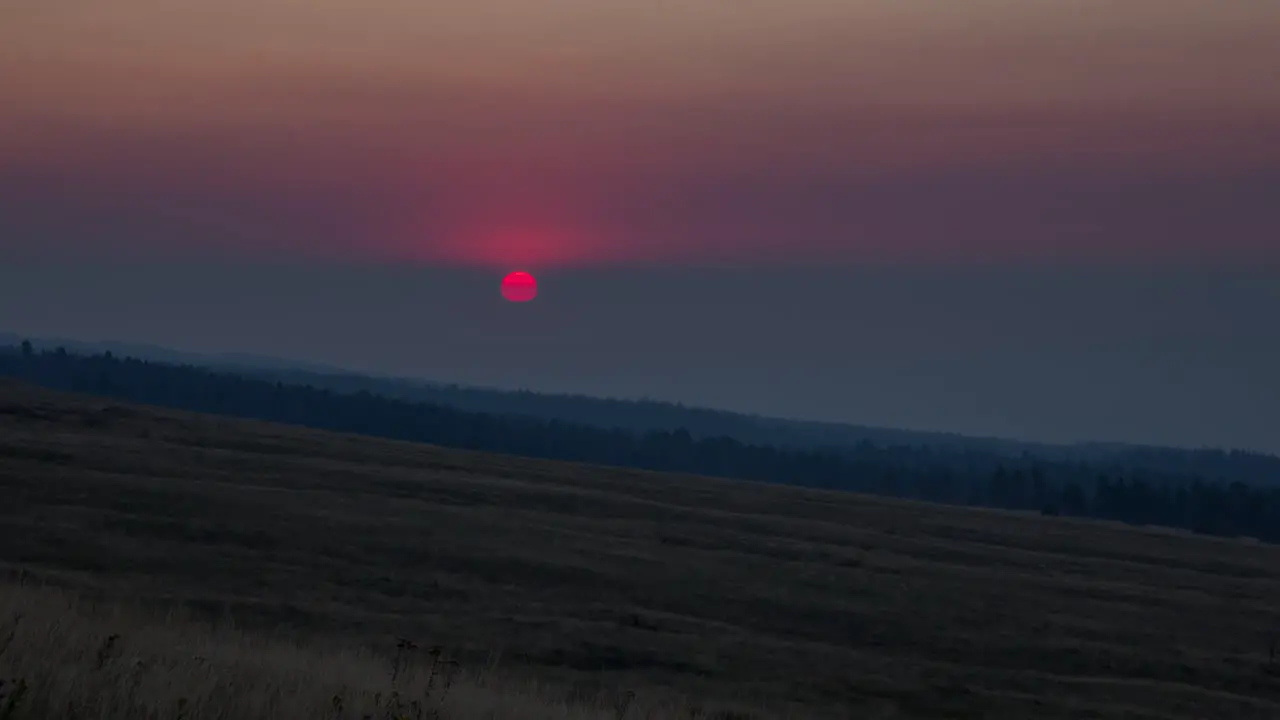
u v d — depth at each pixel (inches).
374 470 2343.8
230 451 2385.6
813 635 1401.3
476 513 1963.6
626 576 1587.1
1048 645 1428.4
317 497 1919.3
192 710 389.1
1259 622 1669.5
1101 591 1806.1
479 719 545.0
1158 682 1321.4
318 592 1332.4
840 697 1145.4
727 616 1445.6
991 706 1168.2
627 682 1098.7
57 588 959.6
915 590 1681.8
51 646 461.1
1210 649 1483.8
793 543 2011.6
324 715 434.6
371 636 1149.7
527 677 1034.7
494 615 1307.8
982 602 1636.3
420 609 1315.2
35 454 1962.4
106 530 1494.8
